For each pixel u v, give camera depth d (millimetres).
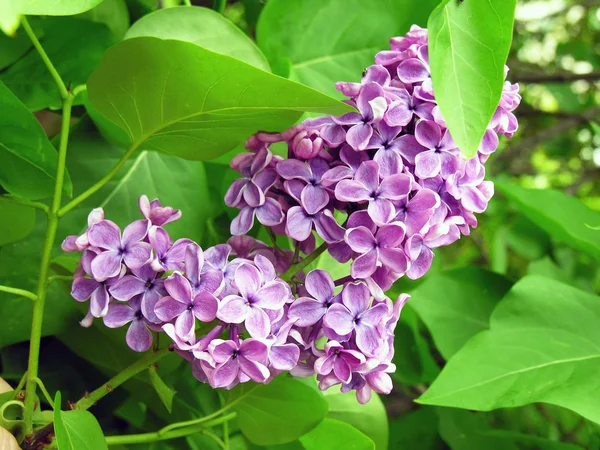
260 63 406
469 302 528
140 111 380
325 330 362
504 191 559
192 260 357
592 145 1240
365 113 366
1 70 446
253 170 374
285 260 385
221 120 379
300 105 362
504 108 376
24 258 429
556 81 946
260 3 524
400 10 474
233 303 352
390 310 370
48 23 442
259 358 349
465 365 450
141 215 448
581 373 454
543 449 493
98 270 360
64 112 384
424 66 372
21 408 376
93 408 458
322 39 472
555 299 485
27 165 400
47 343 458
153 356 374
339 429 420
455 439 507
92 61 451
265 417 419
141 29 391
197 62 357
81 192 441
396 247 358
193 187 458
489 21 363
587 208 553
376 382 365
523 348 463
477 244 955
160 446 443
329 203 371
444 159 365
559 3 1149
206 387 460
